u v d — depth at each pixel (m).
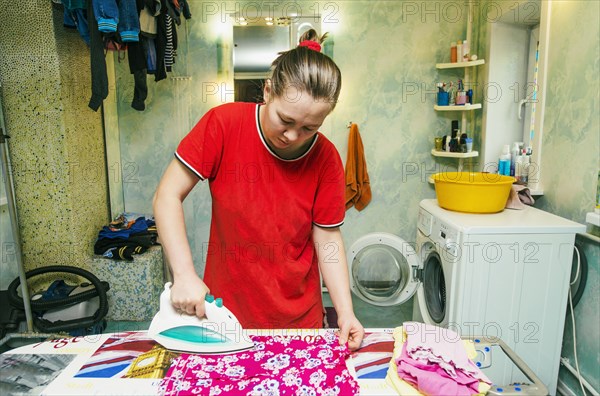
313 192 1.05
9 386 0.83
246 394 0.80
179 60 2.89
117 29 1.94
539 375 1.82
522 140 2.71
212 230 1.12
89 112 2.56
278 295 1.08
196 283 0.92
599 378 1.72
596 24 1.73
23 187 2.30
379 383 0.87
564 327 1.94
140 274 2.54
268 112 0.90
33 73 2.21
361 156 2.94
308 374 0.87
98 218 2.69
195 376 0.86
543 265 1.74
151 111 2.96
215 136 0.99
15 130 2.25
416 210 3.08
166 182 0.99
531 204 2.13
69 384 0.84
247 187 1.01
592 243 1.76
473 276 1.74
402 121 2.97
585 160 1.81
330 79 0.83
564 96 1.96
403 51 2.90
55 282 2.27
